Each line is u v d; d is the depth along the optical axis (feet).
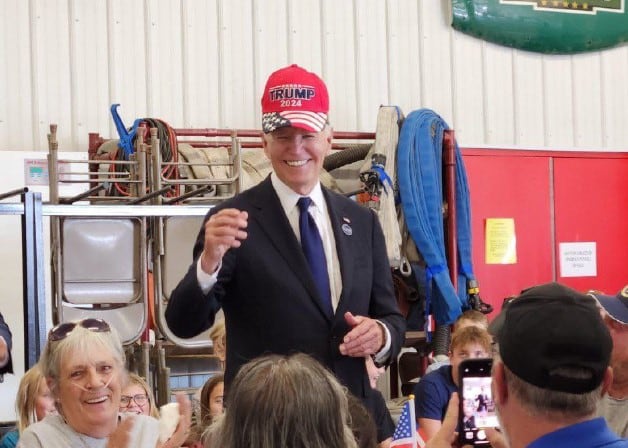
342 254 9.12
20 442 9.23
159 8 24.03
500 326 5.75
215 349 15.84
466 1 26.50
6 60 22.80
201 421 12.98
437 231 21.06
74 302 16.51
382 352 8.99
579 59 27.91
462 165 22.35
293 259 8.91
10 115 22.79
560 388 5.45
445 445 6.59
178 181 17.84
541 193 26.58
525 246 26.25
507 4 26.86
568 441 5.51
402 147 21.13
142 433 8.95
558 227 26.63
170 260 17.42
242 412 6.39
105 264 16.70
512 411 5.65
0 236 21.08
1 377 14.70
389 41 26.04
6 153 21.79
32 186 21.91
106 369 9.34
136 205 16.84
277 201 9.14
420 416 13.96
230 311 9.11
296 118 8.89
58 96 23.16
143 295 16.89
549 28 27.27
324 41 25.44
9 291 21.12
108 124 23.53
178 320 8.76
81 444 9.24
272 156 9.11
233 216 8.37
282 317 8.81
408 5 26.25
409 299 20.88
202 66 24.34
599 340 5.49
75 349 9.27
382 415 9.78
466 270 21.97
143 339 18.29
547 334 5.47
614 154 27.35
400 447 9.05
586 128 27.91
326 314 8.86
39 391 11.68
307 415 6.33
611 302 9.53
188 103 24.18
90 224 16.65
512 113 27.17
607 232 27.09
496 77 27.04
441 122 21.95
